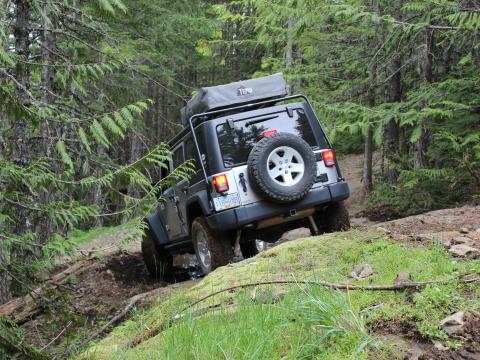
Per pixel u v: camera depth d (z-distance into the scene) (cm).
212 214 694
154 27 1577
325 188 720
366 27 1102
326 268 470
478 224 581
